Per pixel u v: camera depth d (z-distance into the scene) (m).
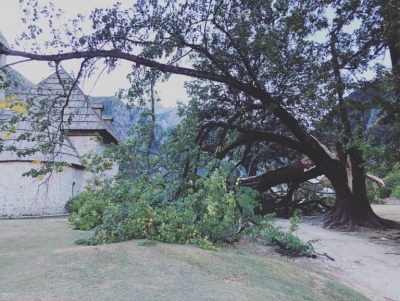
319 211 17.80
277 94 12.17
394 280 6.36
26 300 3.57
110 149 9.75
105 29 9.09
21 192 16.66
